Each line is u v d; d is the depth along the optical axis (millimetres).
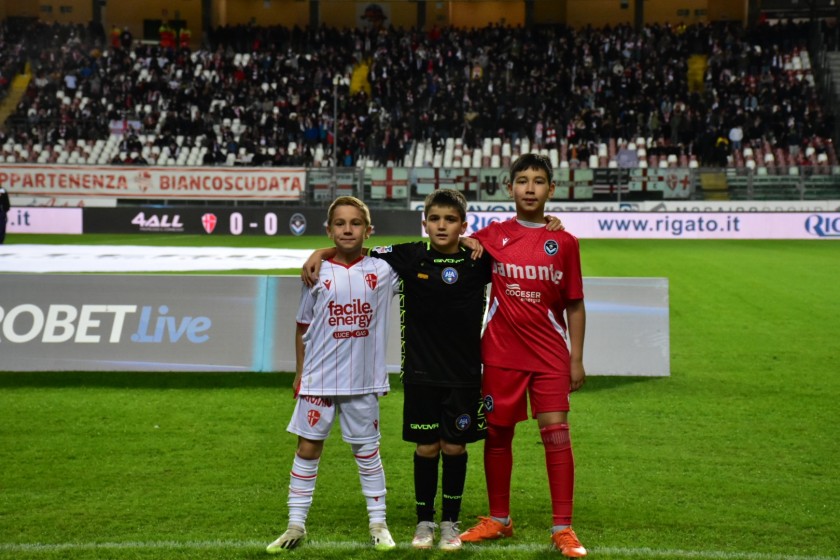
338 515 5156
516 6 45406
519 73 38250
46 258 19797
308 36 41188
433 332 4602
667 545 4695
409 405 4672
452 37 40781
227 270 17297
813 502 5395
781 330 11703
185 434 6883
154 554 4512
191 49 44688
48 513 5137
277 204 30250
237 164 32250
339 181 29953
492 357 4676
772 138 33312
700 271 18047
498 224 4805
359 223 4602
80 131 34156
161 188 30422
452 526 4695
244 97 36375
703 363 9703
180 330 9023
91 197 30453
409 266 4633
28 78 39000
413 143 34094
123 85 36875
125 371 8961
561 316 4762
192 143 33500
